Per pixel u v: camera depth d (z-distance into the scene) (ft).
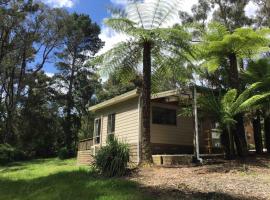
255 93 46.98
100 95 123.03
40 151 119.14
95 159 36.01
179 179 29.58
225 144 44.98
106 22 37.52
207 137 54.29
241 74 50.31
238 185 26.45
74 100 129.18
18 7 107.14
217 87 51.52
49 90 127.65
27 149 114.32
